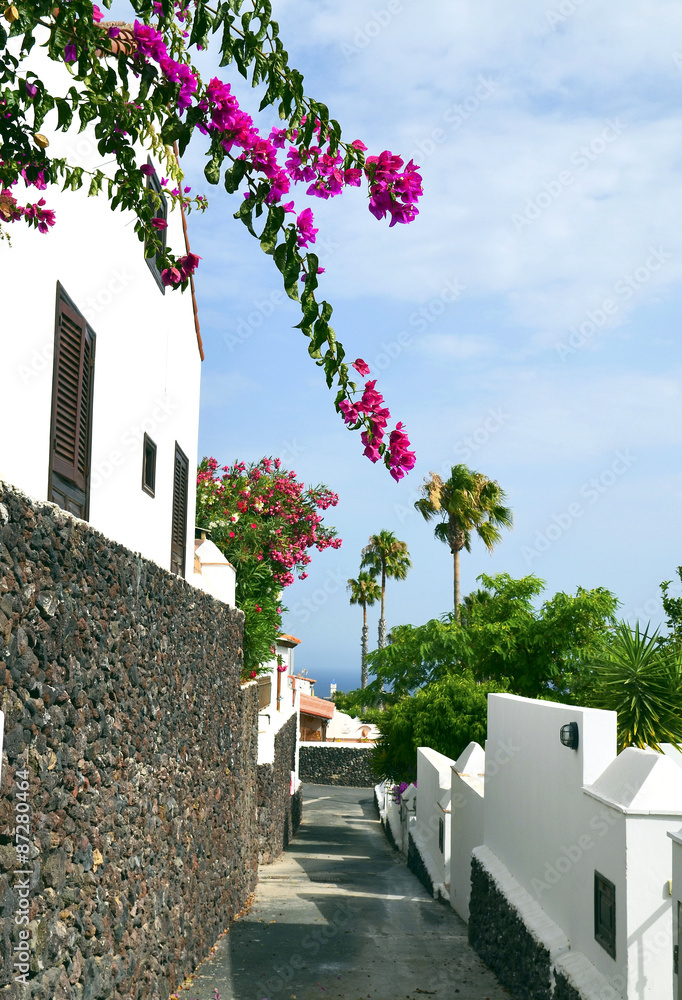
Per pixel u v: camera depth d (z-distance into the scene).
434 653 26.19
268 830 20.98
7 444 5.21
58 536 5.35
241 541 22.45
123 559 6.91
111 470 7.80
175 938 8.73
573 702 11.90
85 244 6.78
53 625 5.25
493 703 12.89
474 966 11.10
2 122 3.29
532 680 25.14
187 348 12.58
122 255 8.03
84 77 3.05
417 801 22.14
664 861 6.91
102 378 7.40
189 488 13.08
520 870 10.77
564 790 8.87
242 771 14.52
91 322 7.00
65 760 5.43
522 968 9.38
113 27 3.06
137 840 7.27
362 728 55.44
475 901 12.45
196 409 13.71
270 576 21.16
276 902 14.92
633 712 10.44
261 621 20.20
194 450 13.55
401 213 3.12
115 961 6.43
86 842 5.84
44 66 5.66
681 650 11.12
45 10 2.76
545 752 9.67
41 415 5.84
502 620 26.47
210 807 11.22
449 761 19.53
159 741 8.24
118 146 3.36
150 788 7.81
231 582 15.96
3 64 3.14
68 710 5.51
